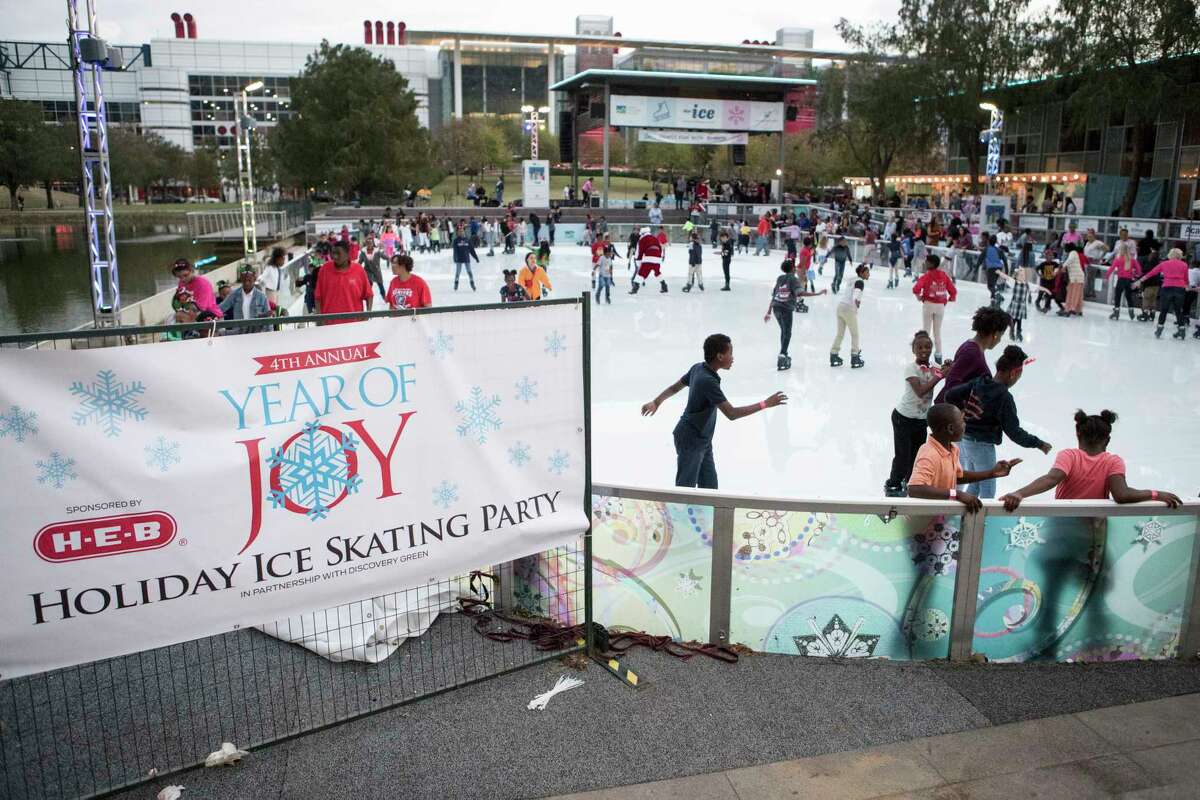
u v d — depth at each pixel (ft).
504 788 10.62
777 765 11.07
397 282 32.32
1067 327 53.21
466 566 12.70
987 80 134.21
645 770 10.96
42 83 335.88
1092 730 11.80
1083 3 107.04
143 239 201.98
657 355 44.06
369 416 11.60
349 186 183.62
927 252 80.69
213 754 11.02
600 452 27.86
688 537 13.43
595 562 14.08
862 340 48.83
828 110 165.68
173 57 346.33
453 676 12.94
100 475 10.00
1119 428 30.58
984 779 10.80
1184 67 104.17
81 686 12.44
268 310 37.55
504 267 92.48
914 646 13.48
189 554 10.66
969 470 18.85
